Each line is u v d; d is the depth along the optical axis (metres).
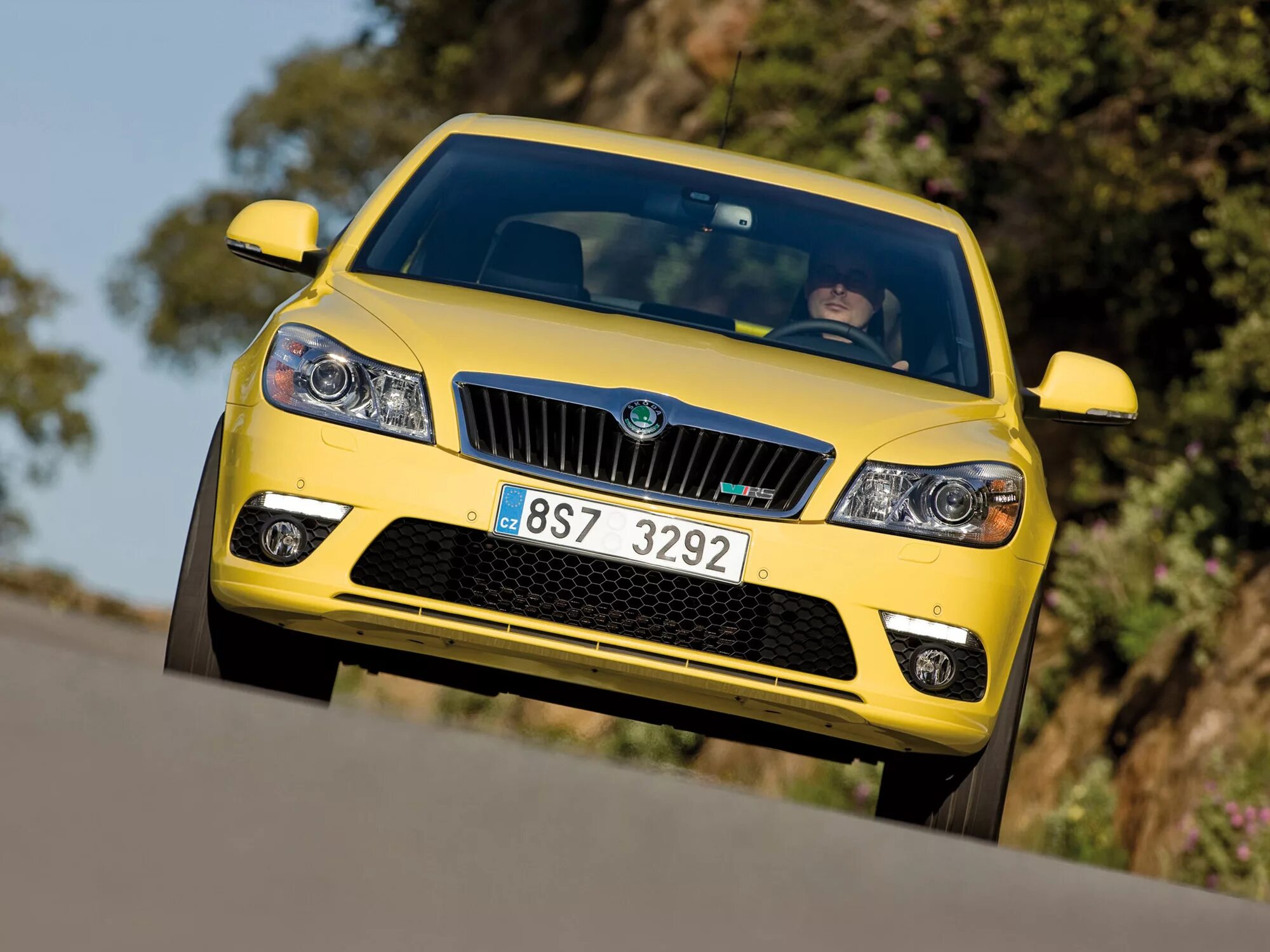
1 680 9.55
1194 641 35.44
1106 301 43.34
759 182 19.52
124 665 10.97
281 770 8.63
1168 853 31.28
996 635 14.87
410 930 5.93
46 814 6.68
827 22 50.53
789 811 10.76
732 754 40.28
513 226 17.98
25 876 5.71
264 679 15.82
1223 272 38.78
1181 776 33.00
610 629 14.30
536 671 14.73
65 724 8.66
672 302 17.44
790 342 17.25
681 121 61.00
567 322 15.73
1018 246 44.78
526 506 14.25
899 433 15.09
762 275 17.97
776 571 14.31
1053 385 18.75
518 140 19.66
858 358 17.33
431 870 7.10
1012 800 37.28
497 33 77.25
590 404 14.44
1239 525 36.84
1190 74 38.47
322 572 14.34
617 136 20.19
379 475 14.36
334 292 16.17
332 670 16.39
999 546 14.99
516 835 8.25
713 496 14.42
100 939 5.09
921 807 15.84
